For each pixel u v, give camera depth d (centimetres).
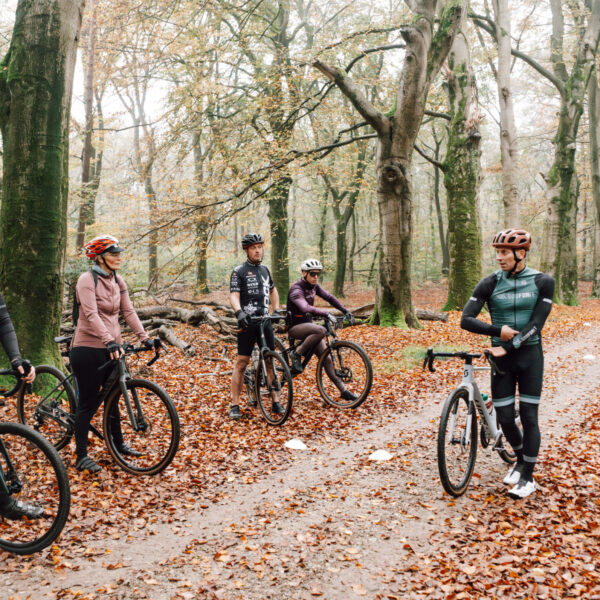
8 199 638
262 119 1580
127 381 423
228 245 2761
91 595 268
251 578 288
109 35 1590
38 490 325
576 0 2219
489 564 295
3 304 310
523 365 385
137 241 1449
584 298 2684
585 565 290
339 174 1930
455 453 400
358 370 643
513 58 2481
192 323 1162
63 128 652
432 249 3900
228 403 661
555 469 443
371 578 288
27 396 483
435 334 1227
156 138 1570
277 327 1122
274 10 2041
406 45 1221
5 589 271
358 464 468
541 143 3391
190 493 400
